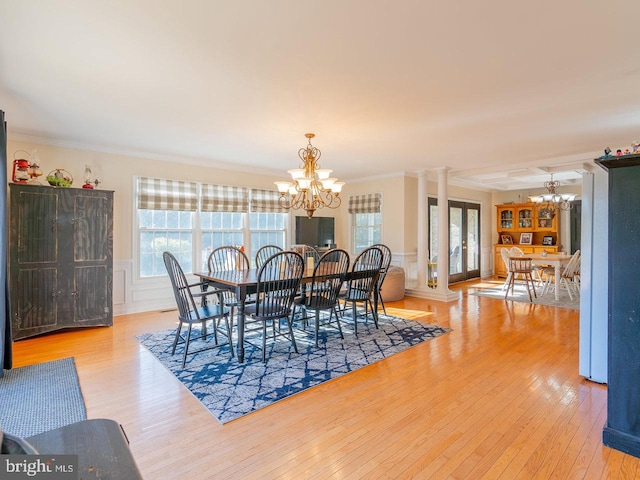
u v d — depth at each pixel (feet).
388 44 6.63
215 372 9.16
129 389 8.17
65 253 12.43
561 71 7.71
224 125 11.53
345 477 5.32
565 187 26.27
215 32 6.23
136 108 10.02
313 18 5.80
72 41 6.51
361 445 6.11
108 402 7.57
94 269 13.02
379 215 21.97
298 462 5.66
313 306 11.27
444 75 7.91
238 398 7.75
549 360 10.03
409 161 17.37
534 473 5.41
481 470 5.47
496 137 12.90
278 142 13.67
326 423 6.80
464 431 6.53
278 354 10.53
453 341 11.75
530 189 28.32
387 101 9.42
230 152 15.42
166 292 16.46
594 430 6.56
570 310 16.40
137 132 12.40
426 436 6.37
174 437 6.31
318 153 15.44
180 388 8.24
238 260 14.60
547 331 12.91
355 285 12.90
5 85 8.46
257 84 8.39
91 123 11.39
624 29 6.09
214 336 11.84
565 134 12.48
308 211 11.71
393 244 20.93
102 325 13.12
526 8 5.52
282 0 5.32
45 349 10.84
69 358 10.09
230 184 18.49
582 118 10.78
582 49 6.78
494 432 6.50
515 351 10.77
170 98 9.26
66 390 8.11
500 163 17.81
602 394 7.97
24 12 5.61
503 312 16.02
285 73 7.83
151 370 9.27
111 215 13.46
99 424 3.96
